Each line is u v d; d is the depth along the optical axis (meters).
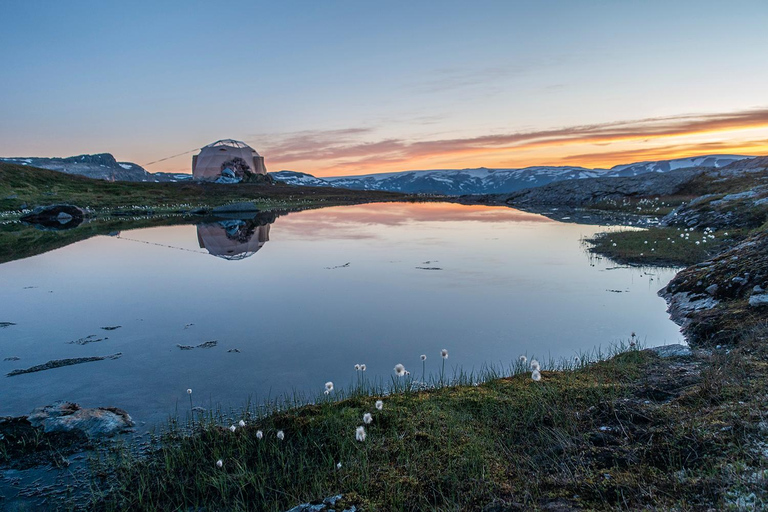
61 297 15.62
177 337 11.55
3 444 6.88
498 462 5.52
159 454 6.58
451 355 10.12
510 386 7.87
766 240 13.50
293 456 6.23
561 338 11.01
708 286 12.53
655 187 54.91
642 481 4.66
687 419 5.69
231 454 6.41
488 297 14.90
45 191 63.62
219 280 18.17
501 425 6.52
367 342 11.05
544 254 22.75
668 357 8.55
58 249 26.70
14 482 6.05
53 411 7.66
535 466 5.30
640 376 7.67
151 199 68.06
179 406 8.01
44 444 6.88
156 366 9.79
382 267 20.28
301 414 7.21
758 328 8.85
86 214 52.00
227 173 102.94
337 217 48.66
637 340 10.29
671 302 13.36
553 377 8.09
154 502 5.61
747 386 6.25
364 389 8.41
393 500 4.99
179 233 34.84
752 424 5.12
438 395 7.67
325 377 9.11
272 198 79.19
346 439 6.39
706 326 10.21
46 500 5.70
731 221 26.42
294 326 12.30
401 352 10.38
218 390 8.62
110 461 6.43
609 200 56.38
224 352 10.53
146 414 7.75
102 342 11.27
